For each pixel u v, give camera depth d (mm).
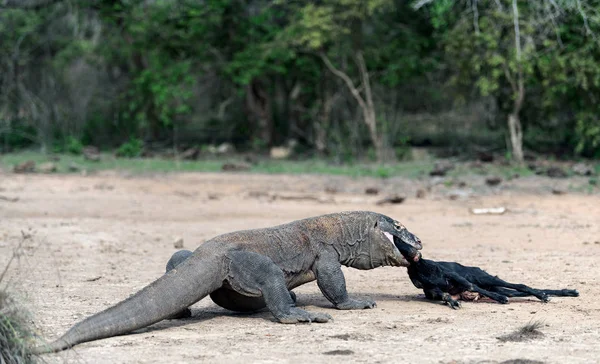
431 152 41406
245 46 42438
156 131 47469
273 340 9969
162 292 10352
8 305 8695
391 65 40312
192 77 41406
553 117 38781
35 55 46156
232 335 10305
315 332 10383
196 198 27891
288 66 43562
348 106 43500
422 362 8773
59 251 17672
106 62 46438
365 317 11320
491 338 9961
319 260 11828
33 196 27406
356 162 39562
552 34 36469
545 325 10703
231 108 47781
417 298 12820
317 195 28297
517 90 36906
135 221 22453
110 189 29984
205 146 43781
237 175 34625
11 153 42406
